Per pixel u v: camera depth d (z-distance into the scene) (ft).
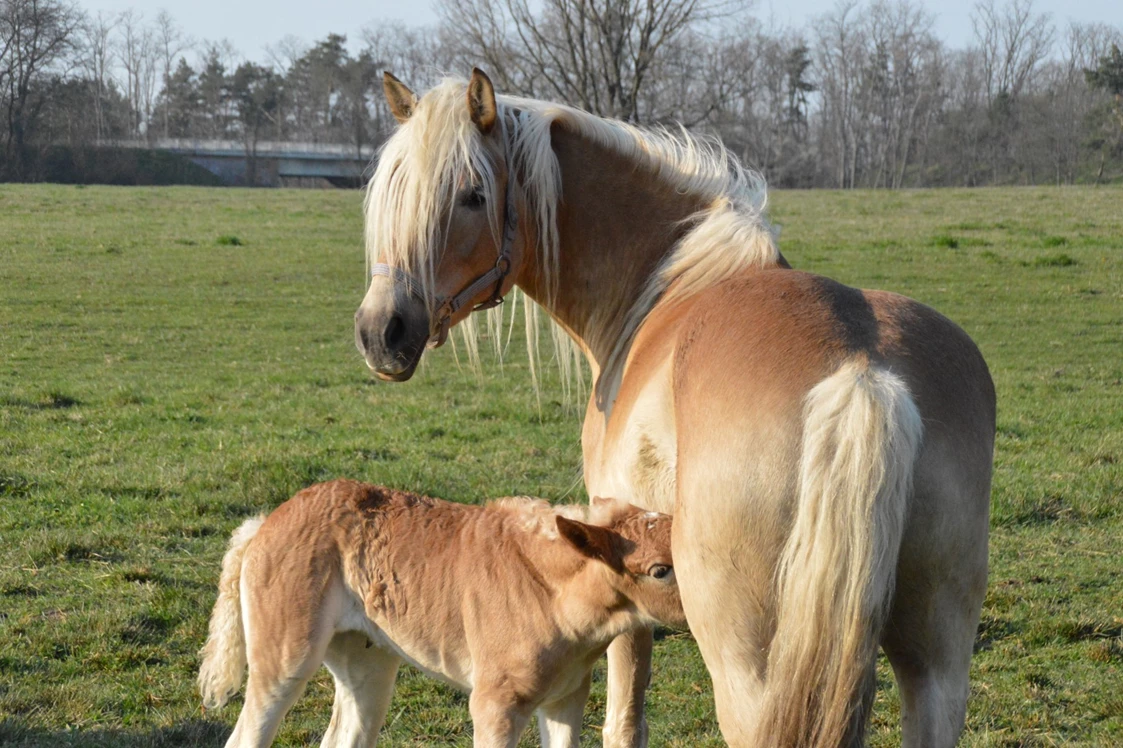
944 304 54.60
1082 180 200.34
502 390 38.19
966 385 8.72
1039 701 15.89
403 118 13.42
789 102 227.20
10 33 186.91
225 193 118.73
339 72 253.03
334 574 12.69
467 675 12.41
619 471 10.55
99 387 36.60
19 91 187.32
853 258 68.28
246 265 67.72
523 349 47.42
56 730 14.35
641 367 10.47
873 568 7.40
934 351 8.75
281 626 12.46
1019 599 19.63
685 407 8.93
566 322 13.05
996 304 54.65
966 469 8.25
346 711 13.33
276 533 12.84
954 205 101.65
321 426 32.14
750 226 11.57
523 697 11.86
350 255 72.64
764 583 8.06
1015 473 27.43
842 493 7.51
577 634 11.68
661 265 12.19
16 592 19.01
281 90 272.51
